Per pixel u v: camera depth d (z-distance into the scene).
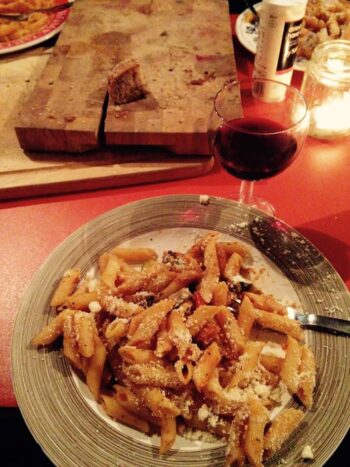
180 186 0.51
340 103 0.54
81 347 0.34
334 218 0.48
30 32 0.69
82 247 0.42
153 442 0.33
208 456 0.32
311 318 0.38
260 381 0.35
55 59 0.59
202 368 0.33
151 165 0.51
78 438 0.32
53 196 0.50
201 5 0.68
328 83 0.52
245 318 0.37
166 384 0.33
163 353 0.34
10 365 0.36
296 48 0.55
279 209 0.48
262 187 0.50
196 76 0.57
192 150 0.51
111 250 0.42
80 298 0.37
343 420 0.33
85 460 0.31
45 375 0.35
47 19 0.71
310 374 0.34
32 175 0.50
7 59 0.66
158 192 0.50
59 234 0.47
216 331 0.36
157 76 0.57
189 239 0.44
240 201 0.49
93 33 0.63
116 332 0.35
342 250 0.45
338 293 0.39
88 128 0.50
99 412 0.34
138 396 0.33
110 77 0.51
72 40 0.62
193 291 0.39
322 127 0.54
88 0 0.70
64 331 0.35
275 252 0.42
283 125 0.47
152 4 0.69
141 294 0.38
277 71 0.55
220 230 0.44
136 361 0.34
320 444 0.32
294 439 0.32
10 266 0.44
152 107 0.53
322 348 0.36
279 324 0.37
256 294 0.39
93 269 0.41
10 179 0.50
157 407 0.32
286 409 0.33
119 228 0.43
